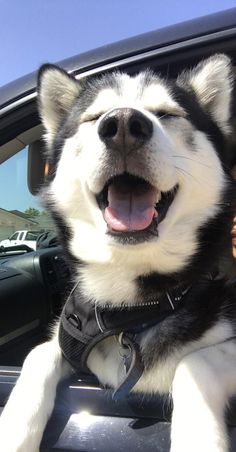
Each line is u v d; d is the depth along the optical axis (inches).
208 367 9.4
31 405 9.4
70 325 11.0
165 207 11.7
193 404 8.7
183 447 8.1
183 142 12.3
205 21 12.0
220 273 12.6
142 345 10.4
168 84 13.2
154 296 11.0
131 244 10.8
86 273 12.0
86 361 10.7
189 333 10.4
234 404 9.2
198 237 12.0
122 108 10.6
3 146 13.1
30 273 18.6
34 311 17.9
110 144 10.7
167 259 11.5
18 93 12.4
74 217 12.6
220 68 13.6
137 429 9.0
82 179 12.1
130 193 11.3
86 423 9.3
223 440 8.2
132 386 9.7
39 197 13.8
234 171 14.6
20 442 8.8
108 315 10.7
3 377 10.8
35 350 11.5
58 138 13.7
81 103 13.3
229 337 10.5
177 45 11.9
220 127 14.0
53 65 13.2
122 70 12.5
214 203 12.4
